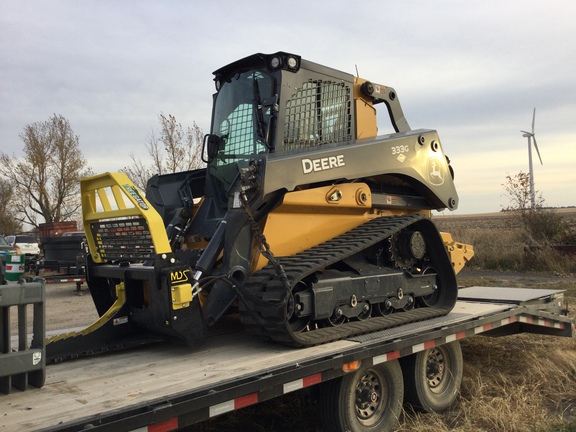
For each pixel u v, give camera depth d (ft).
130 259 14.32
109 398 9.29
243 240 13.21
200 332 12.37
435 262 17.67
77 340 12.49
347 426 12.59
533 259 52.49
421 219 16.61
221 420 14.90
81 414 8.43
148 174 54.95
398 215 16.98
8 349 9.22
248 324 13.09
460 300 20.88
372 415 13.55
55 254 49.24
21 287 9.18
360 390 13.20
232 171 15.61
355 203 15.90
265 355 12.23
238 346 13.34
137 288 13.70
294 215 14.61
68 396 9.46
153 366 11.59
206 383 10.00
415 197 18.67
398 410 13.97
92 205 15.07
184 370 11.13
